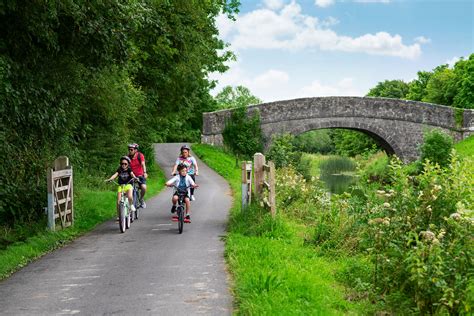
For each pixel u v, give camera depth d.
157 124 31.42
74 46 11.91
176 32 22.94
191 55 25.00
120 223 10.75
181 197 10.78
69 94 13.41
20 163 11.57
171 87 27.83
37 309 5.62
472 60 67.94
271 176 10.48
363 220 8.51
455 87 72.94
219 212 13.89
